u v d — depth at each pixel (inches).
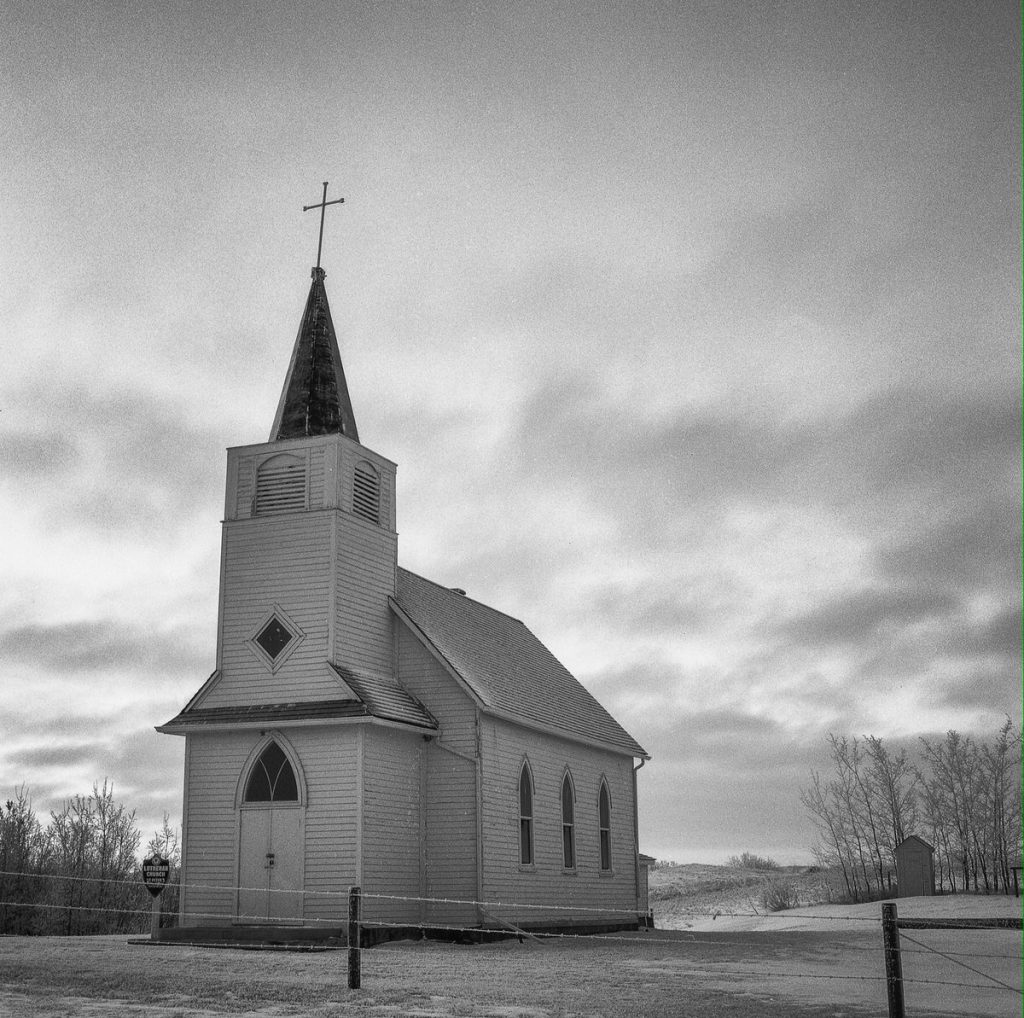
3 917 1296.8
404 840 1151.0
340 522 1190.9
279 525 1203.2
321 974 740.0
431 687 1226.0
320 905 1080.8
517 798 1264.8
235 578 1210.6
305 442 1219.9
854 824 2449.6
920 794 2410.2
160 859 1077.1
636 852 1589.6
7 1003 593.0
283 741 1130.7
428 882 1173.1
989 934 1236.5
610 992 657.0
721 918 1973.4
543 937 1170.6
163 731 1157.1
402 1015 560.7
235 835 1128.8
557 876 1331.2
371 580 1234.0
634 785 1627.7
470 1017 555.8
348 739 1109.1
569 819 1400.1
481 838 1167.0
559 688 1551.4
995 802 2342.5
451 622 1386.6
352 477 1232.8
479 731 1194.6
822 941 1149.1
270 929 1036.5
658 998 630.5
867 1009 587.2
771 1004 605.0
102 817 1477.6
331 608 1160.2
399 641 1254.3
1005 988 684.7
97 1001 605.6
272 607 1185.4
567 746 1425.9
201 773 1159.6
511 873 1221.7
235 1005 594.9
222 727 1138.0
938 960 900.0
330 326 1323.8
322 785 1107.9
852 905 2003.0
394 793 1146.0
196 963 802.8
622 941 1149.7
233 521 1224.2
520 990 662.5
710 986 695.1
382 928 1067.9
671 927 1850.4
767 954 955.3
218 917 1104.8
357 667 1181.1
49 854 1397.6
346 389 1314.0
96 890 1382.9
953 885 2271.2
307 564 1182.3
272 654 1171.9
